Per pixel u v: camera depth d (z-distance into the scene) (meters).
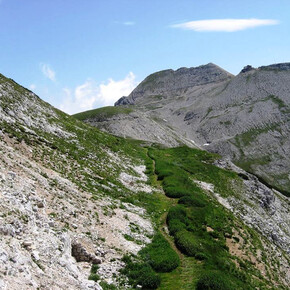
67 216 25.62
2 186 21.84
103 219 30.03
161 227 37.06
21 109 50.12
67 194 30.08
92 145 57.91
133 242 29.05
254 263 38.31
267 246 47.72
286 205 93.25
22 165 29.45
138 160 70.88
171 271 27.22
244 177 82.25
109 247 25.83
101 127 176.00
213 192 64.62
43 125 50.56
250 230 50.12
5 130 37.22
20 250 16.94
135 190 47.38
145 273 24.61
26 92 62.81
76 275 19.05
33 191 25.05
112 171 50.16
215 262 31.02
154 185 55.34
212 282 25.50
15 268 15.14
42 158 36.84
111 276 22.78
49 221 22.47
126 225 31.66
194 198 49.41
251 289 29.11
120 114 191.00
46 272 16.94
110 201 36.28
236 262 35.12
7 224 17.84
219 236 40.41
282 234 66.19
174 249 32.00
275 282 36.59
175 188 53.03
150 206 42.59
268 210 75.81
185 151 99.31
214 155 97.81
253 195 76.81
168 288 24.48
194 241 33.84
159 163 70.75
